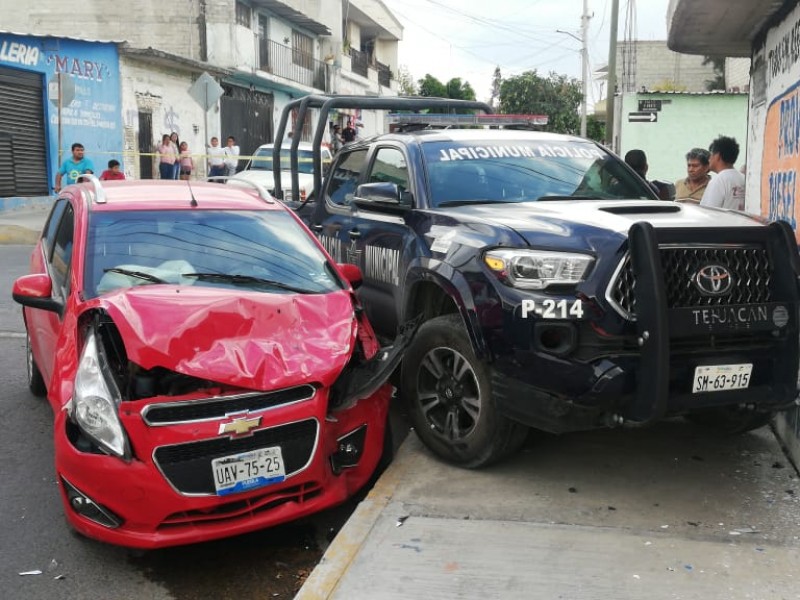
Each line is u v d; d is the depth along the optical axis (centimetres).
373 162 619
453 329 434
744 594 317
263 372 373
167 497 351
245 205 530
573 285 382
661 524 375
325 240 664
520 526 375
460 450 439
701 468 441
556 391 379
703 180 848
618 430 499
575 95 4128
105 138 2312
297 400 378
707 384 381
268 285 459
